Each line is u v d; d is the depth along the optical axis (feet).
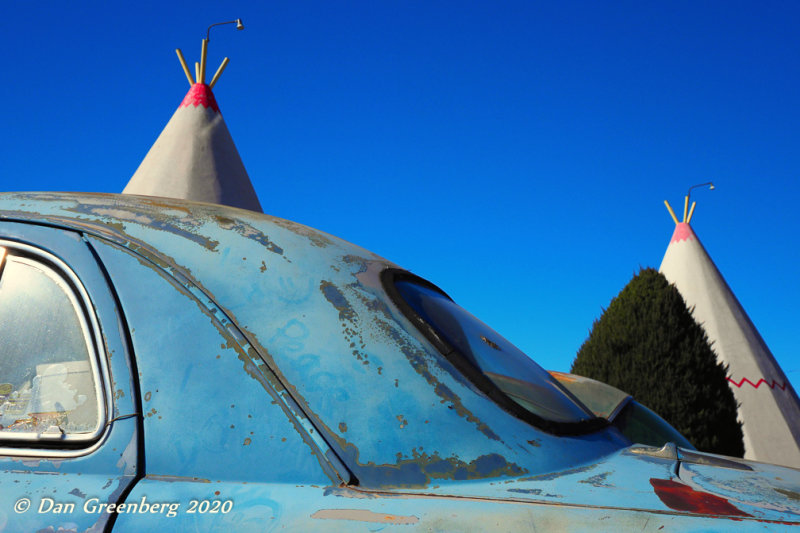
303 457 4.12
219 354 4.58
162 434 4.32
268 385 4.41
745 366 38.47
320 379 4.46
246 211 6.24
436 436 4.29
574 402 5.78
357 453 4.13
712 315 40.73
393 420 4.31
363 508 3.71
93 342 4.73
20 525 4.00
